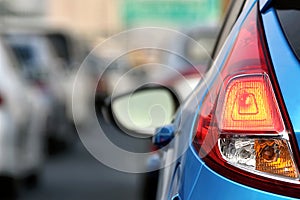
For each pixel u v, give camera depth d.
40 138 14.98
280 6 4.52
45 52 20.61
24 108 13.12
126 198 13.09
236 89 4.32
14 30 21.08
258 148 4.19
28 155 13.54
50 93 17.97
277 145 4.16
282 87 4.21
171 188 4.89
